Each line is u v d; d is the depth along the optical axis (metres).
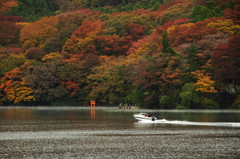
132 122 139.75
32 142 93.50
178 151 82.00
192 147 86.06
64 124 133.75
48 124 133.88
